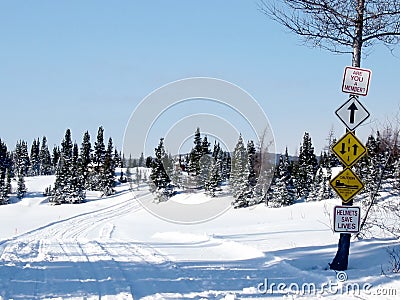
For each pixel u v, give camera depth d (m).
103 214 57.00
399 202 19.53
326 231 25.02
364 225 19.05
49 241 24.50
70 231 37.72
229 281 11.03
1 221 55.62
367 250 14.66
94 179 81.38
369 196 19.45
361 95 11.26
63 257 16.30
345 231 10.79
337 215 10.81
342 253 12.15
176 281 11.02
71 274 12.16
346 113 11.16
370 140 20.88
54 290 9.90
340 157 10.99
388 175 18.83
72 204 73.00
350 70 11.25
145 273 12.29
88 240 25.00
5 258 16.47
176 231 31.30
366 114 11.17
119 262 14.69
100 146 82.38
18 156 120.69
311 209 46.78
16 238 29.41
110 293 9.51
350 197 10.95
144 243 22.20
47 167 129.50
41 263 14.63
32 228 45.41
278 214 43.66
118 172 82.62
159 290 9.91
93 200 73.88
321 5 12.23
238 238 22.95
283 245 18.69
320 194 56.38
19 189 85.06
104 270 12.86
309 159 63.06
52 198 75.81
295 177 61.97
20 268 13.45
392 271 11.45
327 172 58.03
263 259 15.01
